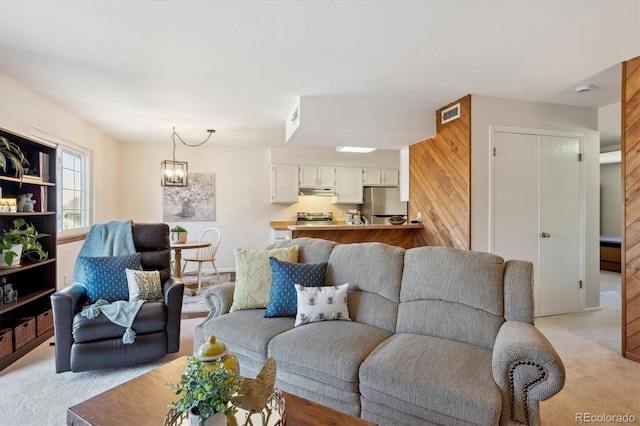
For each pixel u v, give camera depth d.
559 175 3.93
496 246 3.68
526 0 1.97
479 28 2.27
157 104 3.87
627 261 2.72
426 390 1.53
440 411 1.49
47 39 2.39
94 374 2.41
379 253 2.46
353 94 3.55
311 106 3.63
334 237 4.29
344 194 6.89
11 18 2.13
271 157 6.52
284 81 3.18
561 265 3.94
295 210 6.95
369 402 1.69
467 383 1.51
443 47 2.53
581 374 2.44
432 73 3.01
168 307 2.59
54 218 3.26
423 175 4.39
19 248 2.81
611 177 7.28
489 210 3.65
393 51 2.59
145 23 2.19
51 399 2.11
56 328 2.31
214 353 1.30
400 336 2.06
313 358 1.84
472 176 3.60
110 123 4.71
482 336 1.91
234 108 4.03
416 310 2.17
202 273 6.20
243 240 6.64
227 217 6.56
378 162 7.06
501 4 2.00
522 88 3.40
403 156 4.94
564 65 2.86
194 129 5.08
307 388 1.88
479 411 1.41
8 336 2.55
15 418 1.92
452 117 3.81
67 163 4.32
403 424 1.60
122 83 3.23
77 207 4.60
